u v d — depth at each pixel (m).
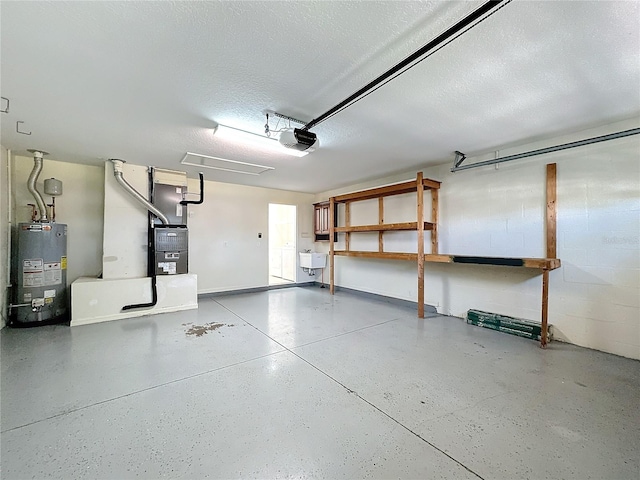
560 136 3.32
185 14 1.52
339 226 6.74
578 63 1.95
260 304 5.26
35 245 3.83
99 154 4.01
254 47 1.79
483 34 1.66
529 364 2.75
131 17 1.54
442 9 1.51
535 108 2.62
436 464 1.54
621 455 1.60
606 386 2.34
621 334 2.95
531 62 1.94
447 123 2.95
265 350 3.08
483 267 4.11
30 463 1.52
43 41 1.71
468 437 1.75
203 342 3.31
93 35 1.67
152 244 4.55
